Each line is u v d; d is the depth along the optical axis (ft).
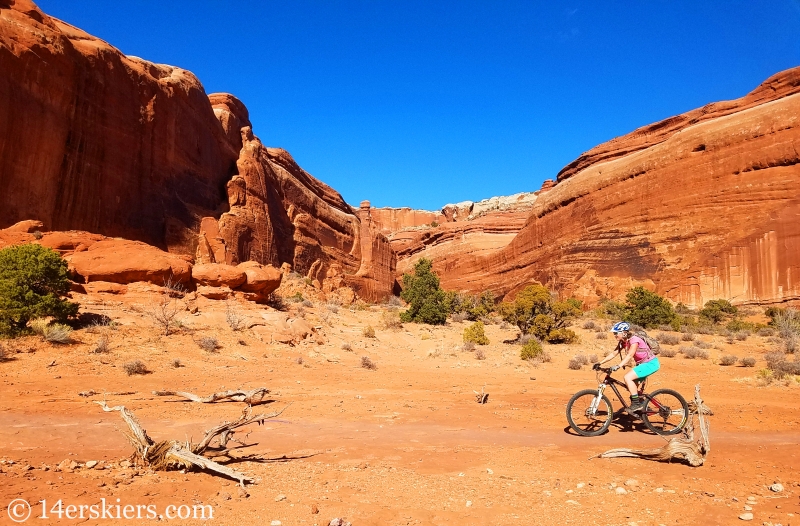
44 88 84.64
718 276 154.40
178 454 16.96
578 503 14.25
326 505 13.99
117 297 66.13
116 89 101.96
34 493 13.73
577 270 195.83
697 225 164.45
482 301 131.44
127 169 103.50
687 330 97.45
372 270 248.32
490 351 71.82
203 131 135.54
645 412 23.32
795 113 150.82
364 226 258.57
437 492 15.35
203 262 116.98
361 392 40.01
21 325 50.24
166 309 65.72
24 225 74.79
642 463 18.84
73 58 91.20
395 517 13.19
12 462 16.94
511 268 253.65
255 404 33.19
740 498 14.57
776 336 85.97
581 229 205.98
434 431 25.62
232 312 69.77
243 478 15.71
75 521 12.12
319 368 54.29
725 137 165.27
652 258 172.65
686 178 171.94
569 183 225.76
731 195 159.22
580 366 58.18
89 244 73.10
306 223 198.90
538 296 83.15
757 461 18.89
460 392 40.91
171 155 118.62
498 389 43.06
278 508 13.71
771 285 143.13
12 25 80.89
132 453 19.48
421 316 102.37
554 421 28.40
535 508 13.89
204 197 132.36
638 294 108.78
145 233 106.32
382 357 66.74
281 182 188.24
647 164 185.88
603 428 24.35
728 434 24.44
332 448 21.66
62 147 87.86
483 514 13.42
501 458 19.94
